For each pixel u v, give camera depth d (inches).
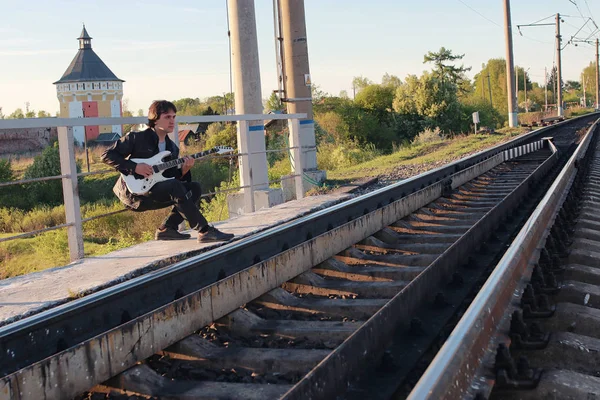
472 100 2743.6
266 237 234.2
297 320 184.5
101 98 3836.1
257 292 196.2
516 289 162.9
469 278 212.1
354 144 1654.8
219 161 917.2
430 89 2154.3
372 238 280.5
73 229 251.3
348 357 128.1
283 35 620.1
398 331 155.9
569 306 153.7
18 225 725.3
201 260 197.5
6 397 121.6
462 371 105.7
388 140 1987.0
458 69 3031.5
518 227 311.6
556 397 109.5
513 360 115.5
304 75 616.1
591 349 128.1
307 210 372.2
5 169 1114.7
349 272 231.3
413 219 337.1
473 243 248.5
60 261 436.5
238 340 169.3
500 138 1137.4
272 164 988.6
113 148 245.9
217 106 3410.4
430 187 386.0
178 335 161.5
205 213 498.3
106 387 142.5
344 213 305.1
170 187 256.2
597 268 203.3
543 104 5989.2
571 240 232.5
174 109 254.2
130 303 170.2
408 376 135.3
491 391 110.1
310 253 229.9
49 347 145.5
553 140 1027.9
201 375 144.9
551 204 271.7
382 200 352.5
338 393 123.0
